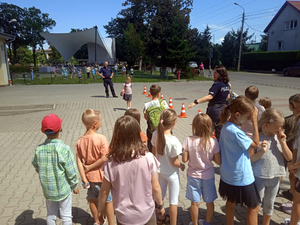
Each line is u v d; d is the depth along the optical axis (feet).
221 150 9.03
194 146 9.29
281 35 124.57
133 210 6.86
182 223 10.45
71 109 35.94
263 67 123.34
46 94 51.31
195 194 9.42
